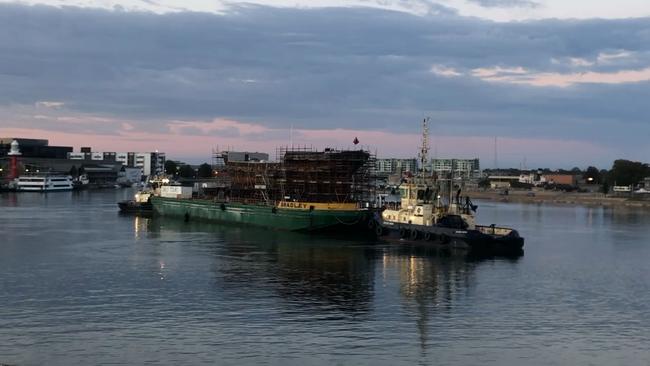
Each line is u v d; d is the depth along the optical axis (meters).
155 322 58.53
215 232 134.00
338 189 136.62
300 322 59.00
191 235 127.88
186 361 48.16
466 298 69.94
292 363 47.97
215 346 51.66
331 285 75.75
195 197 181.12
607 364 48.84
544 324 59.44
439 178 125.50
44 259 93.81
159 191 193.38
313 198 138.62
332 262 92.38
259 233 131.75
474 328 57.75
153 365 47.28
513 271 87.38
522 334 56.12
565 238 134.00
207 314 61.47
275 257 96.94
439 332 56.38
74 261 92.06
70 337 53.72
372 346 52.19
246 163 167.62
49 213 186.12
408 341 53.62
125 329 56.19
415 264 91.56
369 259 95.50
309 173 138.88
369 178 139.50
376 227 122.44
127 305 64.81
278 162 153.75
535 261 96.94
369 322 59.38
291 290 72.56
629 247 117.50
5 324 57.47
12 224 149.00
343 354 50.09
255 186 155.88
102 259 94.19
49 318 59.62
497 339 54.56
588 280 81.69
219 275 81.38
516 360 49.38
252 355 49.62
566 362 49.12
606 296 72.12
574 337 55.47
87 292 70.69
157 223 155.62
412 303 67.06
